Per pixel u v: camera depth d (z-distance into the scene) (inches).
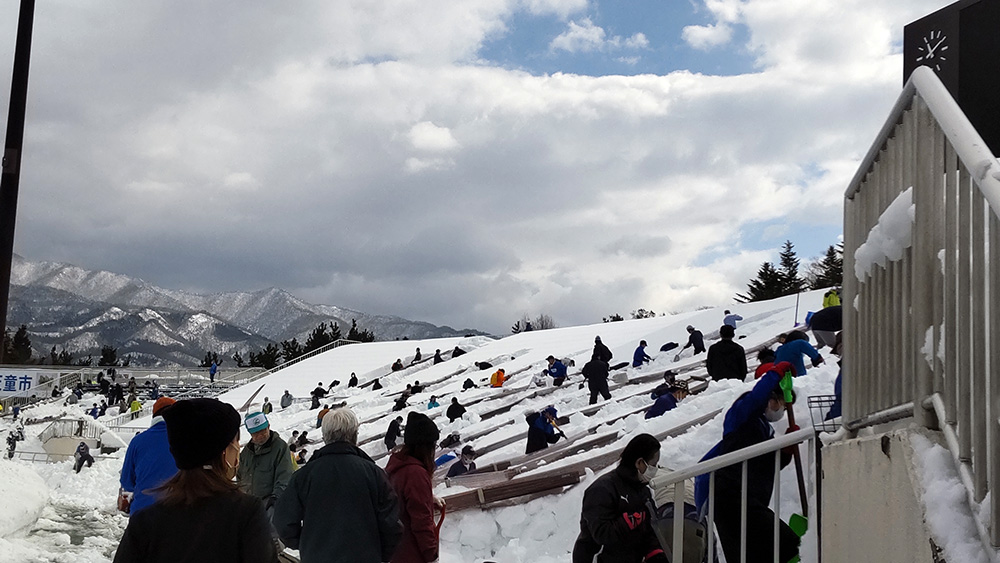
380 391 1734.7
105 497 752.3
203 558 125.3
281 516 212.5
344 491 208.8
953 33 288.4
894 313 168.2
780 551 256.4
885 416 171.3
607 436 550.9
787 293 3523.6
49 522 526.6
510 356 1817.2
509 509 439.2
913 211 159.0
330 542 205.0
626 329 1855.3
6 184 403.5
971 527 123.6
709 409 522.0
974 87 282.5
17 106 408.2
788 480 349.1
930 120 153.3
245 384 2380.7
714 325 1417.3
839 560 185.3
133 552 126.3
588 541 240.8
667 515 262.2
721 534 261.6
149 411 1961.1
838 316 352.8
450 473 559.2
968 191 132.6
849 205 214.8
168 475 260.5
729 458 235.9
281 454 292.2
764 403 265.7
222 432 131.2
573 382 1141.1
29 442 1222.9
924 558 133.7
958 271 134.3
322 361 2325.3
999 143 276.5
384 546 214.1
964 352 131.7
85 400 2190.0
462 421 1035.3
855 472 175.5
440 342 2237.9
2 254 396.5
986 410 123.5
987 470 122.6
